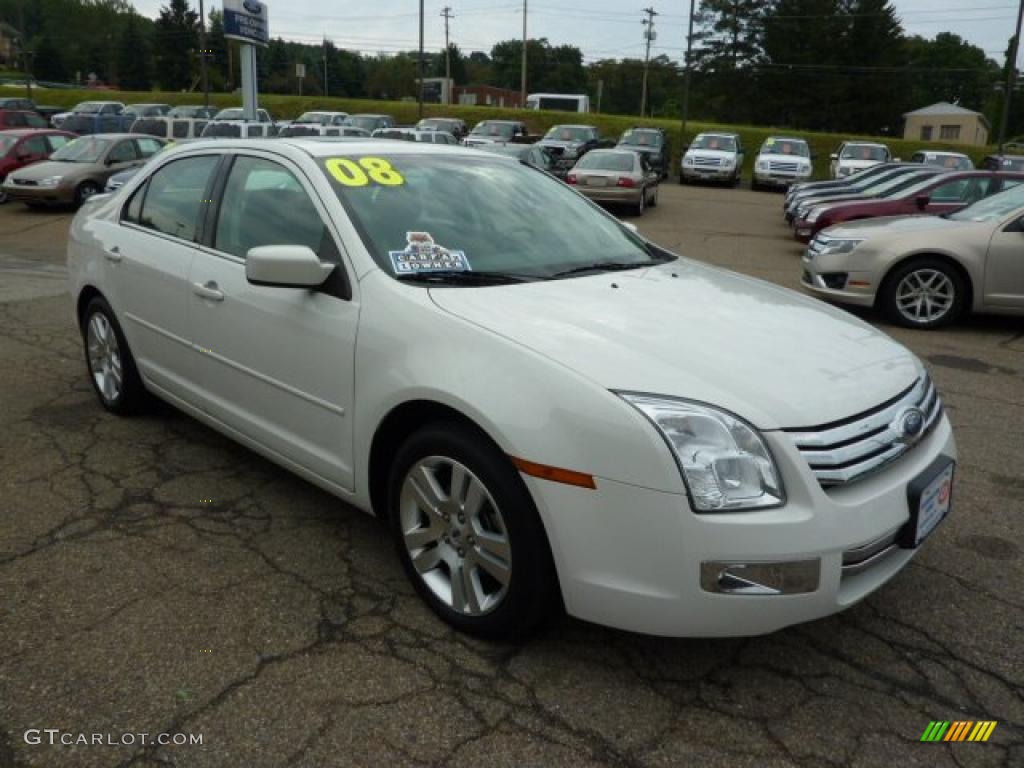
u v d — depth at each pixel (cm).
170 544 338
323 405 316
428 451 279
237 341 355
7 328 687
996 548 350
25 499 375
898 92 6738
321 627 285
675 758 230
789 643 282
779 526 229
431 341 275
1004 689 262
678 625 236
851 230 828
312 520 361
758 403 242
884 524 246
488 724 241
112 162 1700
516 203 376
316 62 10306
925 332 774
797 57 6781
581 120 4516
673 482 229
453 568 280
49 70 9281
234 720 241
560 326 271
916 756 233
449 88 7844
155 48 8688
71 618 287
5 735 233
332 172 340
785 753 232
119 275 439
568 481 240
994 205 817
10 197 1691
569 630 286
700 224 1786
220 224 379
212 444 444
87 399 513
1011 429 503
